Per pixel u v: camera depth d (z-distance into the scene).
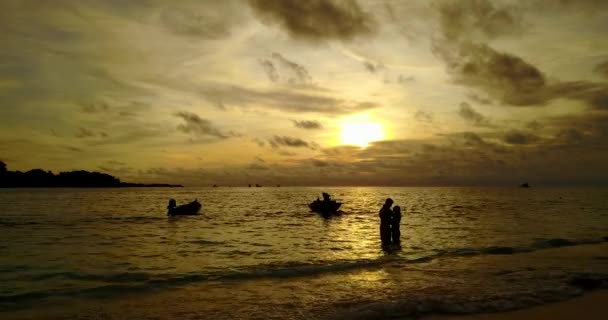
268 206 61.94
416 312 9.28
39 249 19.86
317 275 13.53
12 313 9.49
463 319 8.88
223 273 13.88
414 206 58.78
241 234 26.22
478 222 32.69
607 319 8.95
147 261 16.45
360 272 13.95
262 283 12.45
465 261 15.94
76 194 114.19
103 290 11.64
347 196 111.00
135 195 110.75
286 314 9.20
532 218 36.78
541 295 10.71
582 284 11.80
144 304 10.18
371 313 9.20
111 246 20.94
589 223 32.12
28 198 85.38
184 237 24.72
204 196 111.06
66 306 10.05
